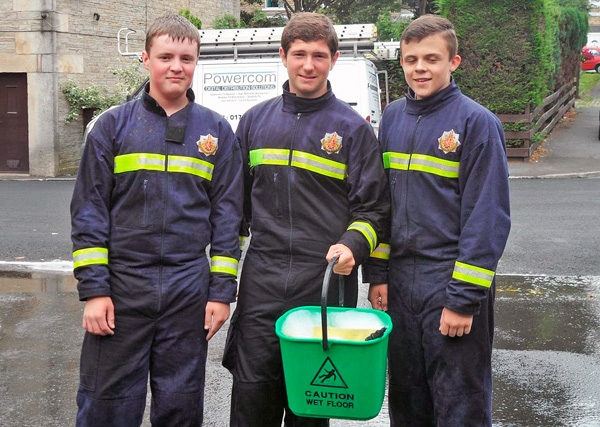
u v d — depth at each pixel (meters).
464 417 3.39
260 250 3.59
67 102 18.45
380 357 3.07
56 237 9.93
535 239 9.34
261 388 3.54
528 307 6.71
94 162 3.36
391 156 3.56
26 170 18.47
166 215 3.38
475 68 16.62
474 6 16.28
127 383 3.38
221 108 11.64
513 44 16.33
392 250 3.55
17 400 4.83
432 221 3.42
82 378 3.43
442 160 3.40
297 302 3.51
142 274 3.36
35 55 17.94
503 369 5.31
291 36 3.46
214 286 3.45
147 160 3.37
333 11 24.72
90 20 18.95
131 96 11.41
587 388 4.98
